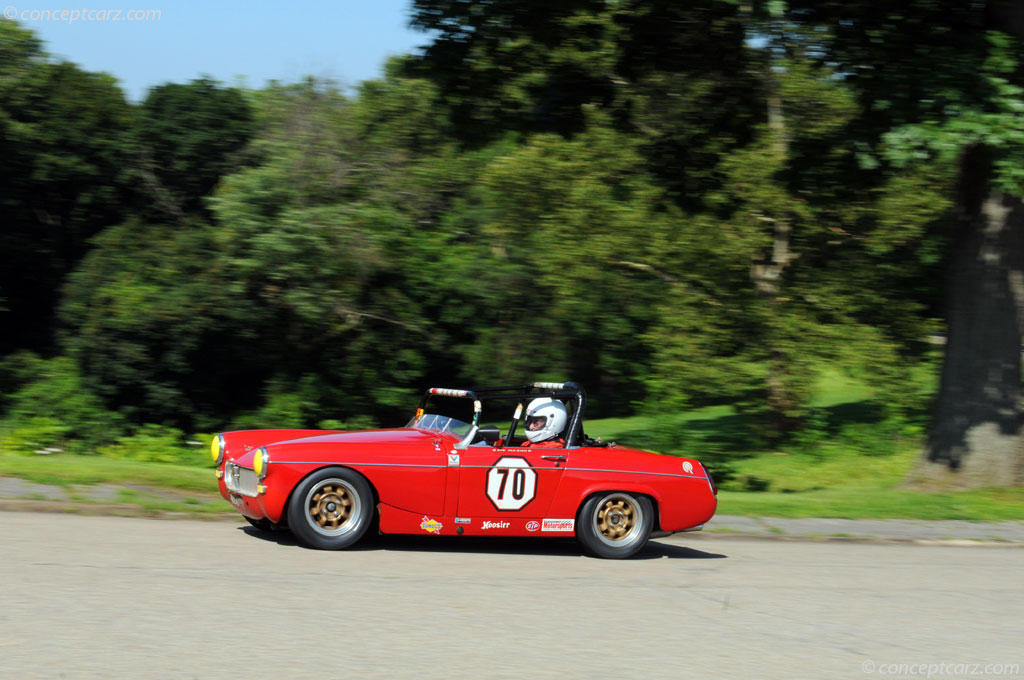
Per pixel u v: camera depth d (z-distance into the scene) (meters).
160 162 45.62
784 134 27.56
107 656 6.58
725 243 30.20
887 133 17.25
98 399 34.03
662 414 33.22
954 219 21.20
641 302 32.66
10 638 6.84
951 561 13.43
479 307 35.81
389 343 35.47
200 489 15.23
